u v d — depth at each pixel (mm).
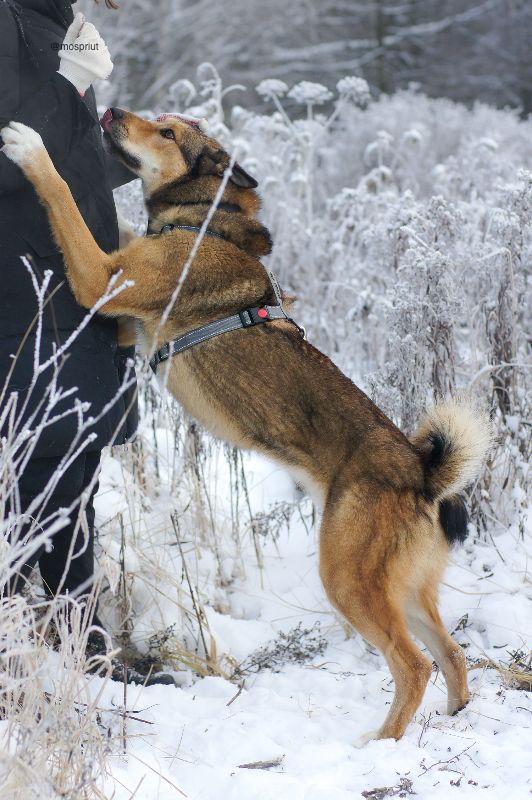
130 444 4402
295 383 3516
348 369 5516
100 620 3549
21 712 2430
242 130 7938
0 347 2941
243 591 4289
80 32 3166
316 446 3449
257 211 4062
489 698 3387
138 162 3926
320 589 4289
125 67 15391
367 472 3314
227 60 18891
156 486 4555
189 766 2805
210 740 2986
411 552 3293
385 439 3381
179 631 3857
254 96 18891
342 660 3799
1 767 2240
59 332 3068
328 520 3336
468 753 2945
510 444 4551
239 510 4734
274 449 3535
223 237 3799
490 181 7262
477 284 4789
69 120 3146
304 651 3848
